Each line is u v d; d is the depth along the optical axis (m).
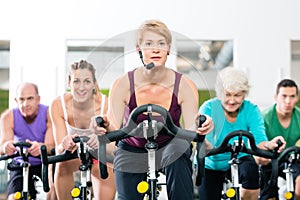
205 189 3.47
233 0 4.88
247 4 4.89
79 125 2.29
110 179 3.30
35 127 3.77
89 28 4.80
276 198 3.31
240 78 3.32
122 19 4.82
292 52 7.23
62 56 4.76
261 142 3.16
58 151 3.07
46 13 4.78
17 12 4.77
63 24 4.78
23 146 3.13
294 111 3.88
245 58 4.89
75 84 2.24
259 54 4.89
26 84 3.74
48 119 3.79
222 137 3.43
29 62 4.74
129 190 2.48
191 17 4.86
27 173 3.16
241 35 4.88
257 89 4.87
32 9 4.77
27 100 3.70
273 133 3.85
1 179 4.11
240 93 3.32
